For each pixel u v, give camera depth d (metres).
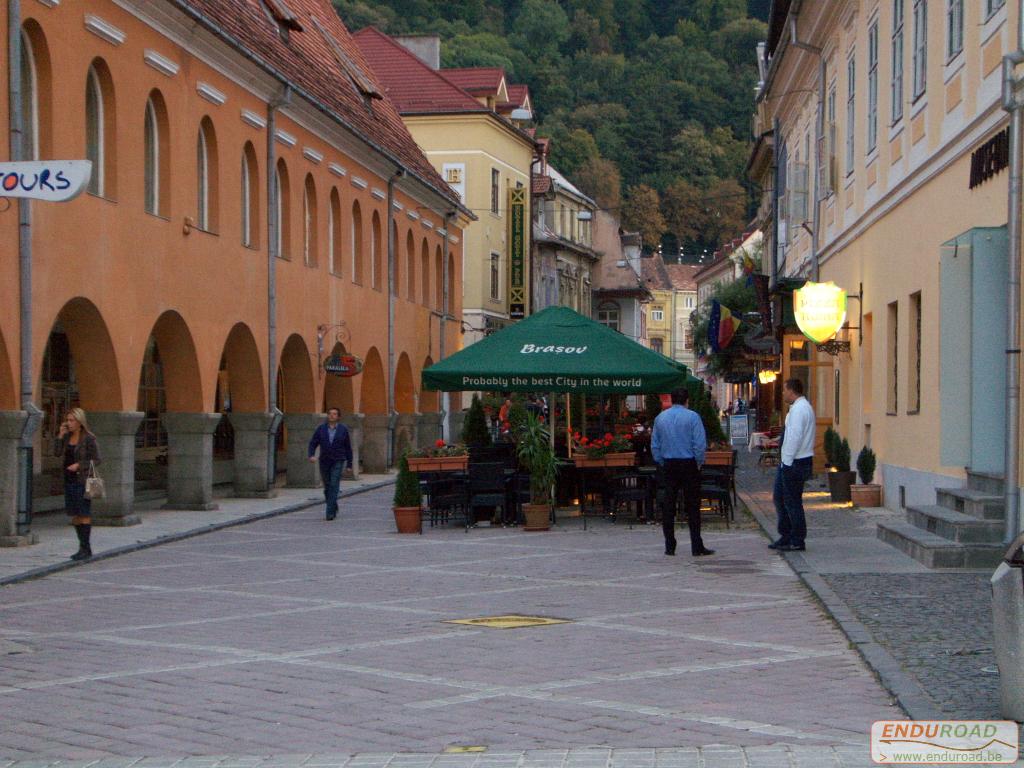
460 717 7.79
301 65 31.86
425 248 43.88
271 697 8.41
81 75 19.44
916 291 19.62
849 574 13.64
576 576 14.49
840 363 28.16
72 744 7.36
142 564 16.34
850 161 26.55
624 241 95.50
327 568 15.67
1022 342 14.02
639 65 97.56
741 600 12.38
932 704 7.68
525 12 95.50
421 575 14.83
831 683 8.57
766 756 6.73
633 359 21.33
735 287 70.31
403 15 84.62
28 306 17.75
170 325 23.53
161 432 29.39
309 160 30.73
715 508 23.08
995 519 14.45
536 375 21.08
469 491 20.34
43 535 19.52
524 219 63.56
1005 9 14.84
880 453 22.78
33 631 11.21
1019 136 13.97
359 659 9.65
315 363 31.27
